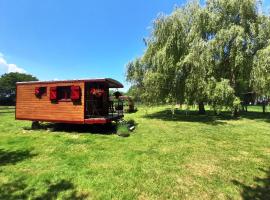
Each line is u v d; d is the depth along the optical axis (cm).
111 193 575
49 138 1224
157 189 598
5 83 9100
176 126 1711
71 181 643
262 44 2177
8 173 703
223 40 2166
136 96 2738
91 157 863
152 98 2186
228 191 591
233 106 2141
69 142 1123
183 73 2005
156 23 2106
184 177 676
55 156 880
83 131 1461
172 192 584
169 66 2005
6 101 7212
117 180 650
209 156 887
